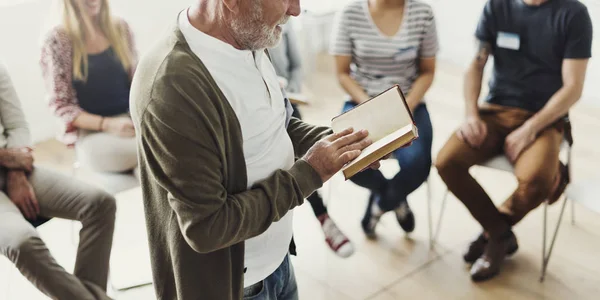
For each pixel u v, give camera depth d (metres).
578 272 2.57
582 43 2.40
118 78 2.56
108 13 2.51
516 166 2.49
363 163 1.36
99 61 2.50
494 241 2.54
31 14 3.36
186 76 1.17
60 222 2.98
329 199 3.11
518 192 2.46
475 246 2.63
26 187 2.23
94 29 2.49
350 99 2.77
